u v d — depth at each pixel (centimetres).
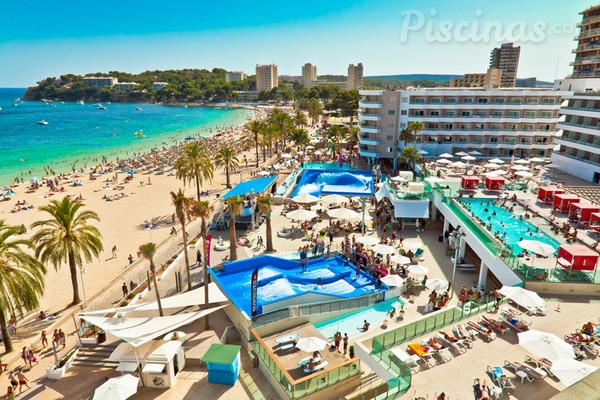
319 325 2956
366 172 7256
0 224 2811
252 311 2805
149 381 2405
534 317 2430
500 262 2980
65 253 3322
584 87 7506
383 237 4216
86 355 2708
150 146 13800
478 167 6769
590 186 5453
